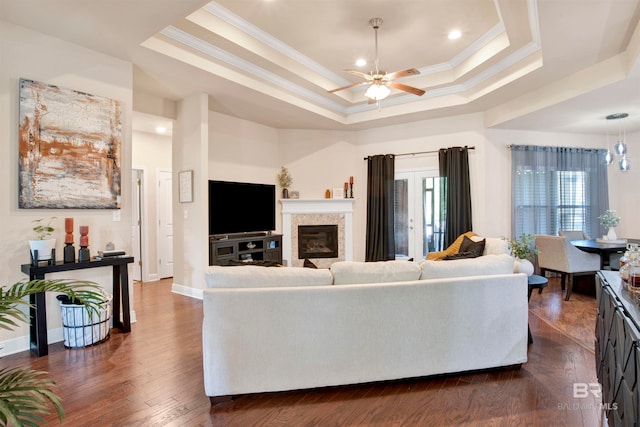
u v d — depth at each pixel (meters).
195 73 3.82
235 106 5.05
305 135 6.52
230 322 2.12
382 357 2.32
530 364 2.67
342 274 2.35
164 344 3.03
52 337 3.07
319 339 2.23
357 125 6.27
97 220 3.34
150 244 5.82
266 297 2.17
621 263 1.98
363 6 3.33
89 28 2.89
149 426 1.89
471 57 4.41
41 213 2.99
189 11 2.68
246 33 3.75
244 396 2.21
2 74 2.76
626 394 1.29
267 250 5.85
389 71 4.95
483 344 2.47
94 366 2.60
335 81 5.21
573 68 3.87
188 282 4.70
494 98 4.88
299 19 3.56
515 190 5.58
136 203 5.71
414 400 2.17
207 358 2.10
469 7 3.35
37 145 2.92
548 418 1.97
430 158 5.96
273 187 6.20
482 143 5.52
